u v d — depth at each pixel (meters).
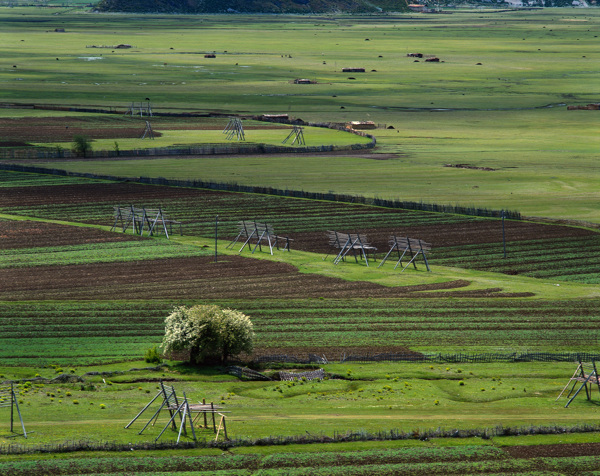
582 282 184.25
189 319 125.56
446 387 118.19
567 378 123.06
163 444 91.00
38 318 149.12
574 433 98.50
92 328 144.25
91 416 100.62
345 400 110.44
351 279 182.75
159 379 118.25
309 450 91.69
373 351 135.12
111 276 178.88
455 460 89.94
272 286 174.62
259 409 105.44
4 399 105.19
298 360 128.75
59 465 85.25
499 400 112.56
